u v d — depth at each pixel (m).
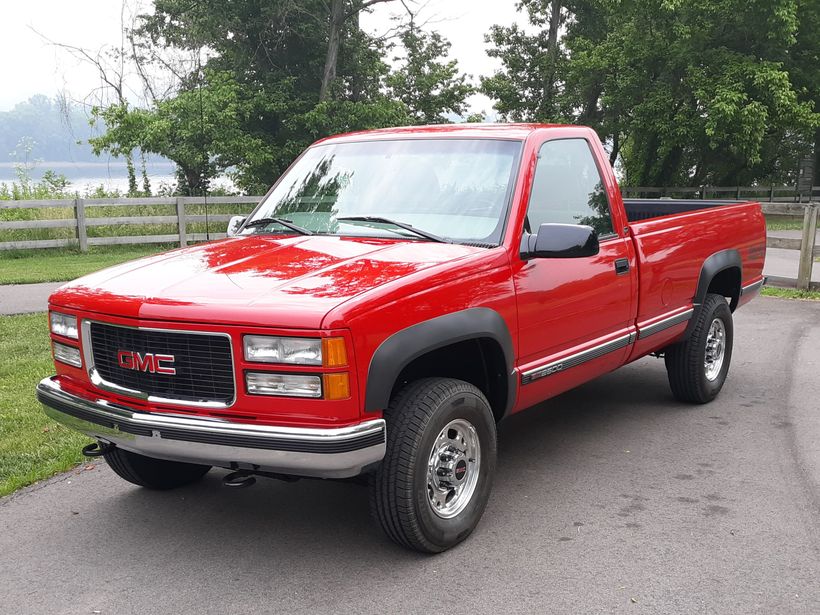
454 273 3.55
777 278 11.81
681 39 27.28
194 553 3.71
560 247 3.84
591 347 4.52
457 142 4.42
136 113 26.47
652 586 3.32
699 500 4.21
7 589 3.40
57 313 3.78
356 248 3.84
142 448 3.38
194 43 28.89
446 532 3.59
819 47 29.55
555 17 33.06
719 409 5.89
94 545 3.81
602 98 30.25
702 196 32.38
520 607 3.17
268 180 30.97
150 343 3.35
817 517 3.98
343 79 31.19
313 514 4.15
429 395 3.45
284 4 28.89
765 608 3.14
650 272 5.00
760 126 25.52
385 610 3.17
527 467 4.75
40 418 5.68
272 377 3.13
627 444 5.14
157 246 18.20
